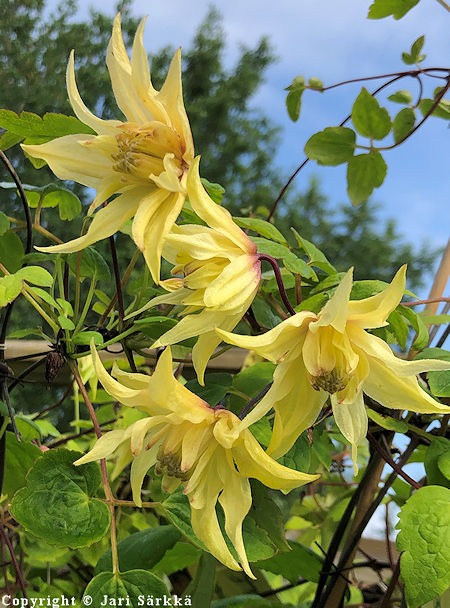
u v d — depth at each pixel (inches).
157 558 10.5
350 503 12.1
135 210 8.2
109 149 8.3
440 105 15.3
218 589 14.9
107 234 8.1
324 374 6.9
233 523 7.3
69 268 12.2
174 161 8.0
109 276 12.1
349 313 7.1
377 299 6.9
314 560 12.3
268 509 9.5
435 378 9.6
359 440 7.3
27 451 11.1
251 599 13.0
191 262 7.6
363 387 7.4
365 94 13.1
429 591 7.4
